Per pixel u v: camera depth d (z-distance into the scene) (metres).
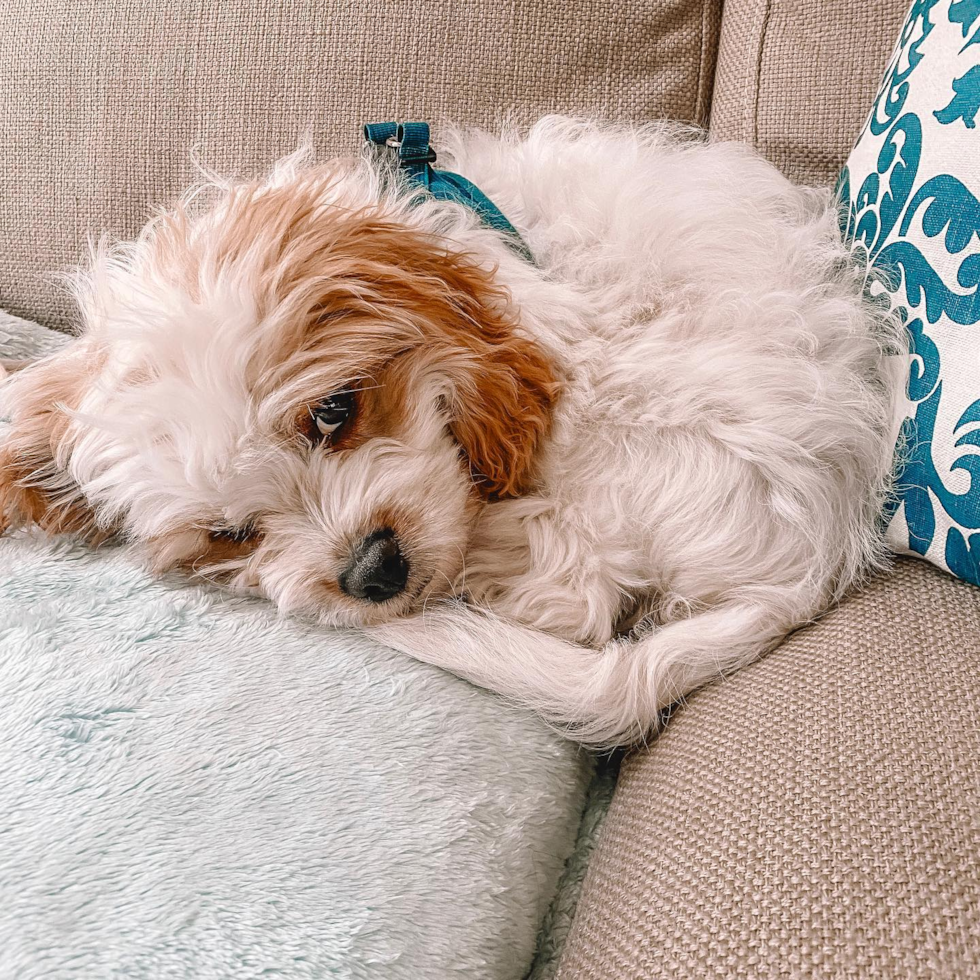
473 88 1.31
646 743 0.87
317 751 0.75
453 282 0.93
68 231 1.48
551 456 0.98
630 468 0.95
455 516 0.93
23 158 1.47
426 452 0.92
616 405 0.96
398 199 1.05
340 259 0.88
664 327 0.98
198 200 1.21
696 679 0.87
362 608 0.91
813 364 0.94
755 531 0.92
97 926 0.61
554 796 0.82
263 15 1.34
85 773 0.72
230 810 0.70
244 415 0.84
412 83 1.32
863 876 0.57
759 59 1.24
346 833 0.70
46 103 1.45
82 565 1.01
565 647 0.92
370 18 1.31
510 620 0.96
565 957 0.68
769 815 0.64
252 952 0.61
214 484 0.87
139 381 0.87
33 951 0.59
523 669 0.88
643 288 1.00
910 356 0.87
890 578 0.88
